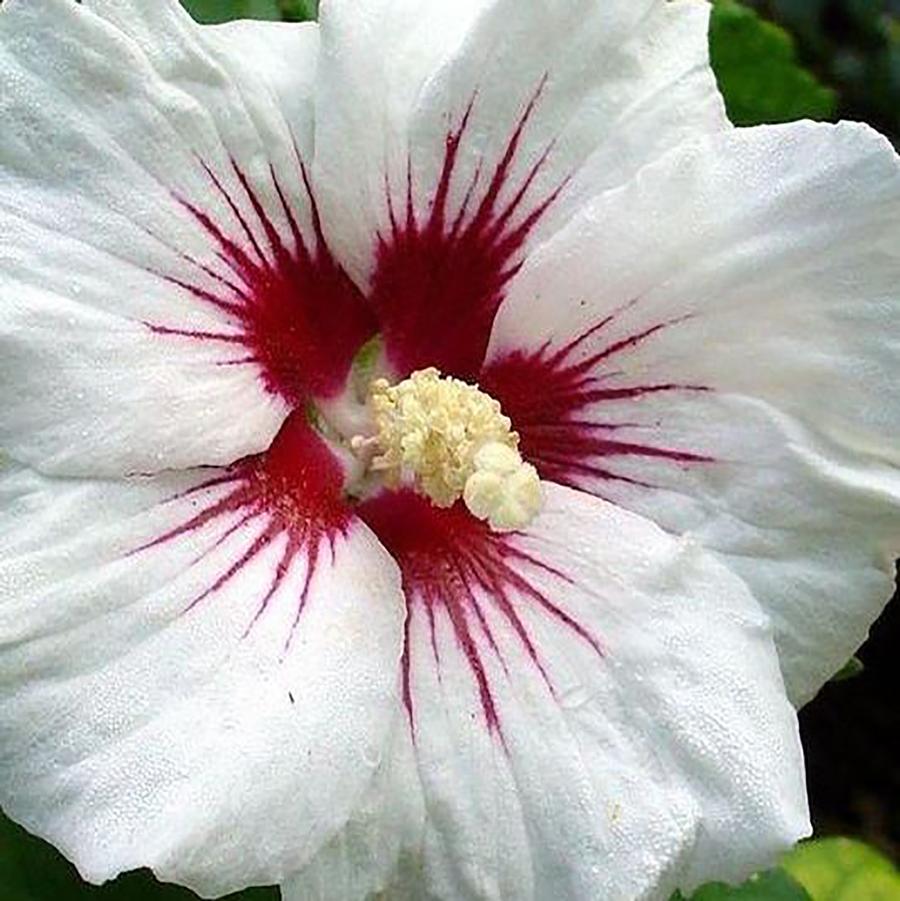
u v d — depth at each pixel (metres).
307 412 0.30
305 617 0.27
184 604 0.27
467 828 0.28
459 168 0.29
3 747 0.26
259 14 0.33
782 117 0.39
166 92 0.27
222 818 0.26
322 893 0.27
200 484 0.27
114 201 0.27
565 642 0.28
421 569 0.29
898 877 0.39
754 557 0.29
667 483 0.29
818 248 0.28
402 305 0.30
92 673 0.26
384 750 0.27
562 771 0.28
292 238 0.29
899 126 0.49
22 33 0.26
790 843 0.27
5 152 0.26
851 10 0.49
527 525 0.28
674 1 0.29
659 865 0.27
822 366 0.28
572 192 0.29
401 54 0.29
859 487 0.28
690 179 0.28
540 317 0.29
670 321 0.29
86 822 0.26
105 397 0.26
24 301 0.26
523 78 0.29
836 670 0.29
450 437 0.29
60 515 0.26
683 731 0.28
